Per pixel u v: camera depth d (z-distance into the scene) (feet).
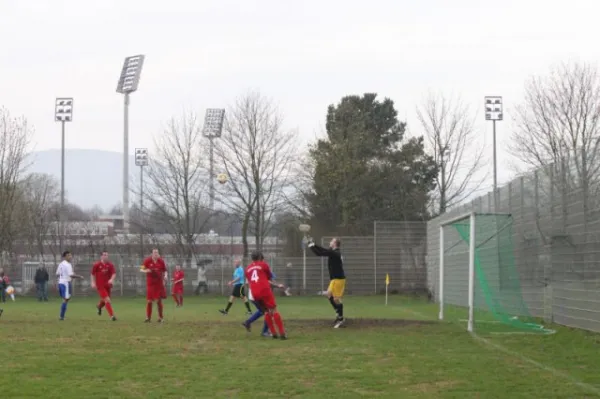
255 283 54.60
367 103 211.41
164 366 39.93
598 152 53.72
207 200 176.76
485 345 49.73
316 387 33.63
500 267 69.77
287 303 118.42
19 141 174.40
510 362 41.39
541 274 66.03
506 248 69.87
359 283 140.15
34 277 144.46
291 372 37.86
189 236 166.40
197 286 148.87
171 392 32.42
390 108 213.87
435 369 38.81
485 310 76.33
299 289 146.30
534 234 67.87
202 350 46.93
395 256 140.15
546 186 64.39
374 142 196.85
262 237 170.71
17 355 44.34
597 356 43.80
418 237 139.85
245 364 40.73
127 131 209.87
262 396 31.55
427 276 132.16
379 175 185.06
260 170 169.48
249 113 169.58
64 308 73.92
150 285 69.72
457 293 96.94
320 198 183.21
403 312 90.99
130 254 155.33
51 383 34.76
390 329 61.21
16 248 167.63
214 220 196.34
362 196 182.50
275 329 56.08
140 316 83.10
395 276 139.95
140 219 189.88
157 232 182.09
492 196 82.94
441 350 46.91
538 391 32.48
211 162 170.09
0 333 57.47
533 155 135.13
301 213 181.57
